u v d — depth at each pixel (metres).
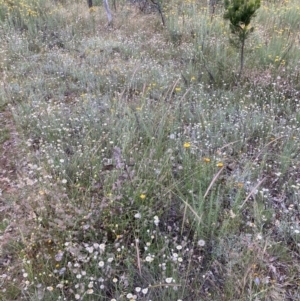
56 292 2.62
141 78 6.01
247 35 5.98
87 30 8.81
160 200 3.28
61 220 3.00
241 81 5.97
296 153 4.15
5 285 2.71
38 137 4.60
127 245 3.03
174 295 2.55
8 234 3.00
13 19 9.00
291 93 5.54
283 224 3.14
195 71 6.32
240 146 4.23
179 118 4.84
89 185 3.60
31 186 3.50
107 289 2.65
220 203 3.28
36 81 5.95
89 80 6.11
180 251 2.95
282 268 2.87
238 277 2.72
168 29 8.54
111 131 4.45
